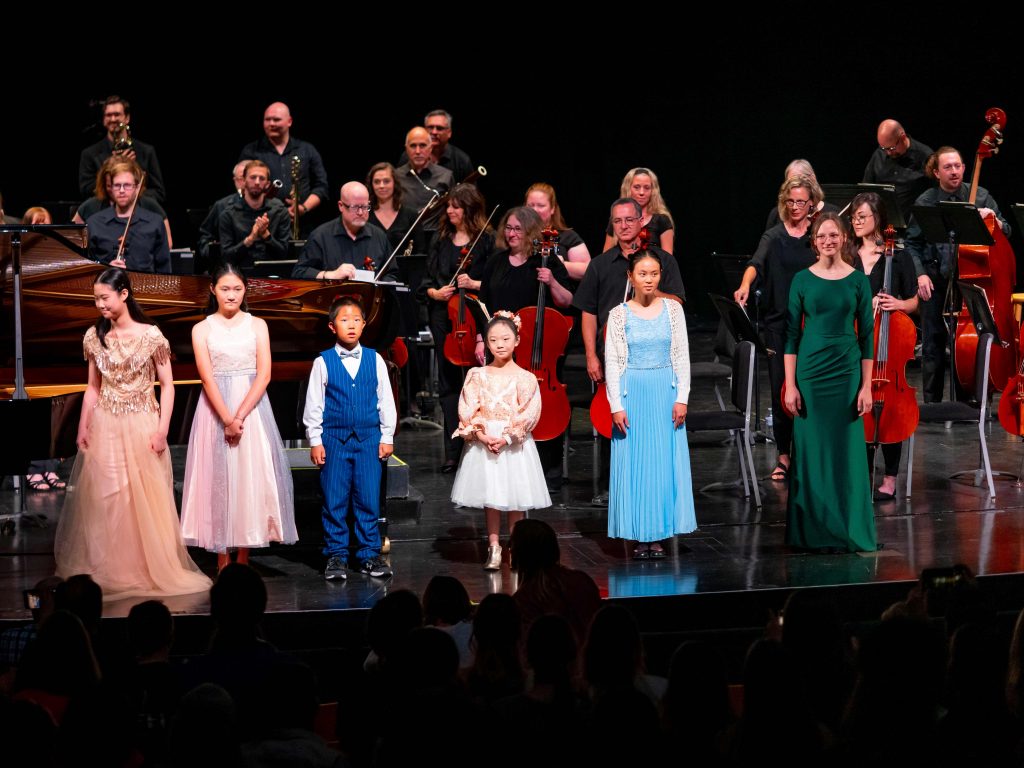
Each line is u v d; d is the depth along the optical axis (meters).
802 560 14.19
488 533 14.18
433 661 8.13
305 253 18.36
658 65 32.00
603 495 16.94
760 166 31.95
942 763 7.90
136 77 29.91
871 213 16.19
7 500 16.95
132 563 13.39
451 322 18.05
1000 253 18.28
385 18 30.94
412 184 22.09
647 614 12.98
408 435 20.84
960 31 29.88
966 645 8.03
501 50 31.61
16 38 29.14
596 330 16.20
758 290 18.89
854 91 30.98
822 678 8.98
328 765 7.64
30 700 7.48
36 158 29.64
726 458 19.16
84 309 14.70
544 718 8.19
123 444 13.45
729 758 7.50
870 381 14.53
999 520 15.56
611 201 32.66
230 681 9.24
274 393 15.00
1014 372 17.61
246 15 30.23
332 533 13.97
